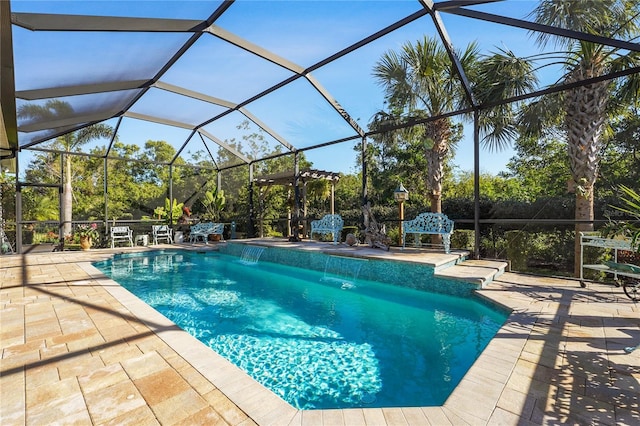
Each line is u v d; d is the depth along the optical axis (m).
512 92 5.95
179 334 2.89
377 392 2.47
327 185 11.57
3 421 1.69
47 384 2.06
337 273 6.48
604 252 5.21
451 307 4.48
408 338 3.46
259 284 6.09
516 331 2.90
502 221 5.80
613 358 2.37
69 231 11.21
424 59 6.82
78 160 13.52
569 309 3.53
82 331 2.96
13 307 3.69
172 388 2.00
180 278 6.65
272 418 1.71
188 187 14.66
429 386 2.54
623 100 5.64
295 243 8.67
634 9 4.85
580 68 5.51
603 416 1.72
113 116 8.04
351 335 3.57
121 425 1.66
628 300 3.87
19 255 8.29
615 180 8.30
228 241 9.79
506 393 1.93
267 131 9.06
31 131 6.71
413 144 12.92
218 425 1.66
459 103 7.01
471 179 14.76
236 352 3.20
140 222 11.40
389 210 10.32
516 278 5.11
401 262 5.39
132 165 14.48
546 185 11.36
